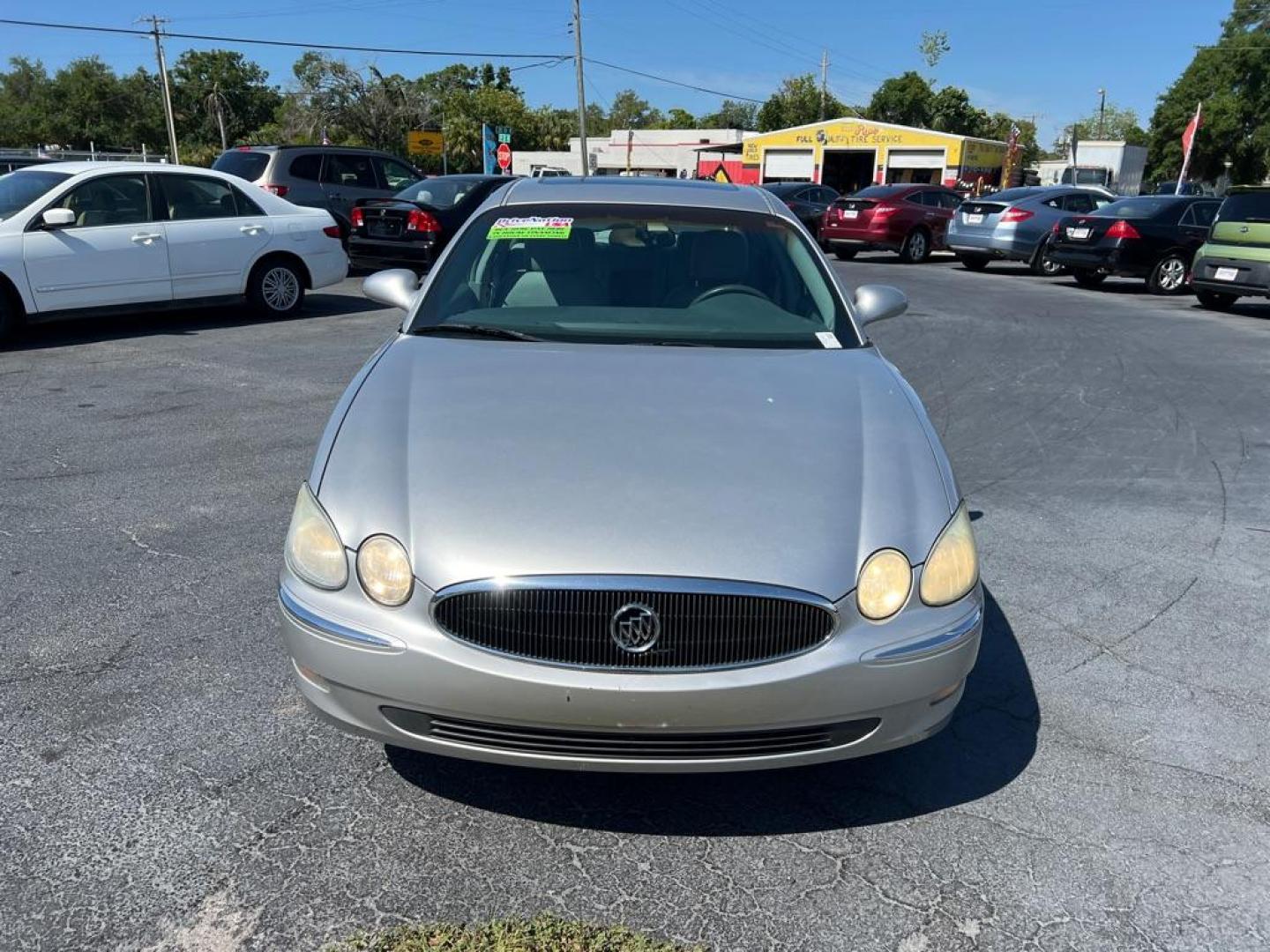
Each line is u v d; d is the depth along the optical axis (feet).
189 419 21.49
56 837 8.36
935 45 207.00
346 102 211.41
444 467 8.59
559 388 9.96
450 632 7.85
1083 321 38.93
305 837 8.49
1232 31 195.21
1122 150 141.49
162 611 12.49
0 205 29.68
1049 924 7.81
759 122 211.61
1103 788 9.57
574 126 252.42
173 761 9.45
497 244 13.16
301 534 8.50
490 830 8.69
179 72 291.17
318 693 8.41
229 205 33.01
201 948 7.27
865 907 7.94
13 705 10.28
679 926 7.68
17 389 23.90
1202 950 7.57
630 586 7.66
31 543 14.57
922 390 26.40
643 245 13.14
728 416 9.52
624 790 9.33
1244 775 9.84
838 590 7.89
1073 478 19.15
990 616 13.21
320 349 29.37
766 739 8.00
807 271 13.03
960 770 9.82
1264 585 14.37
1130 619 13.21
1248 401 25.64
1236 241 40.78
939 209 67.10
